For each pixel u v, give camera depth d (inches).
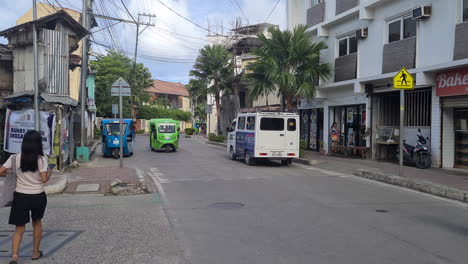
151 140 968.3
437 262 192.9
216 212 303.4
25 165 190.9
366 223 267.4
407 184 415.5
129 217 289.6
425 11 517.0
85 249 215.2
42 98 481.1
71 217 289.6
